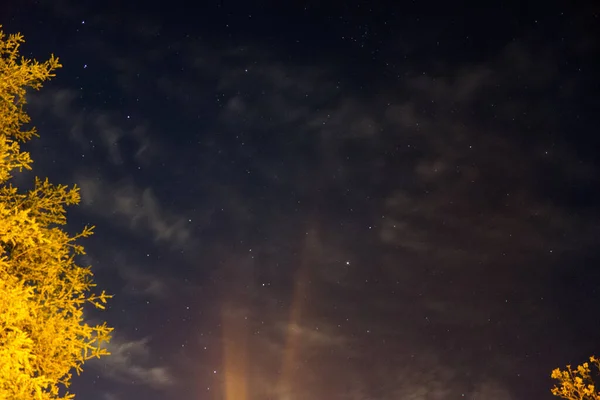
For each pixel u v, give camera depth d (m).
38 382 6.56
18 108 8.28
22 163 7.17
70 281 7.93
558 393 9.71
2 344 6.57
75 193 8.16
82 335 7.53
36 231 7.16
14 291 6.57
